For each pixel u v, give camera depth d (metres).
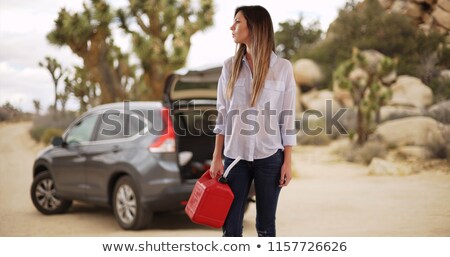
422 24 28.62
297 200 8.98
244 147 3.31
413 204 8.52
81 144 7.34
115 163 6.59
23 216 7.88
